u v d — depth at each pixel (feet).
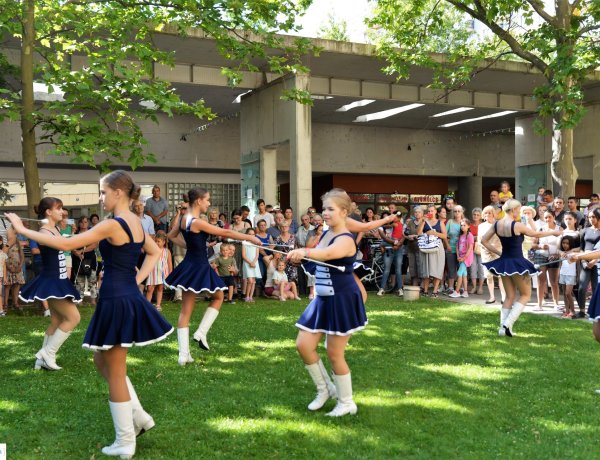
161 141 65.36
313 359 14.80
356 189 78.69
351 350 21.72
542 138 61.16
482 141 82.12
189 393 16.26
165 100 29.68
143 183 68.23
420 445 12.82
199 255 20.10
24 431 13.46
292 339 23.58
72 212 64.23
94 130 29.63
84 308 32.60
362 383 17.34
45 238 11.34
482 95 59.67
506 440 13.12
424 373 18.47
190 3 32.12
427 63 45.85
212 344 22.53
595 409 15.26
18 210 62.13
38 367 18.92
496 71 51.62
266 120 51.31
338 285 14.30
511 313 24.57
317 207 81.76
